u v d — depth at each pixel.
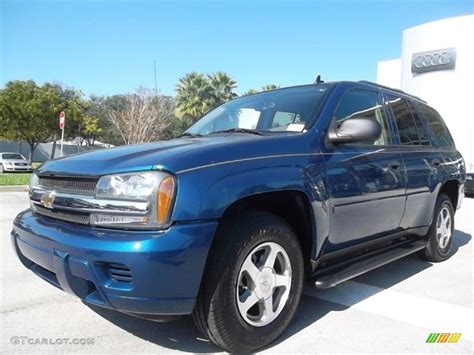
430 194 4.34
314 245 2.97
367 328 3.00
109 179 2.37
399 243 4.18
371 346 2.73
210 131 3.85
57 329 2.94
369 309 3.35
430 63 18.16
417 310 3.34
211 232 2.31
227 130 3.62
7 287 3.81
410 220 4.09
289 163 2.79
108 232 2.32
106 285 2.27
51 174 2.72
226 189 2.40
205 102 30.31
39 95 28.33
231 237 2.47
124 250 2.18
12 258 4.80
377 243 3.75
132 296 2.21
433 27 17.98
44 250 2.53
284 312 2.76
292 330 2.95
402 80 19.78
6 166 25.44
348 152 3.29
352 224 3.29
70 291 2.47
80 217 2.47
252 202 2.76
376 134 3.03
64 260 2.38
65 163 2.75
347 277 3.17
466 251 5.41
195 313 2.47
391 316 3.22
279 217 2.80
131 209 2.26
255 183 2.53
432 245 4.65
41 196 2.77
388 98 4.17
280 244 2.74
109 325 3.00
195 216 2.27
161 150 2.58
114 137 40.75
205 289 2.40
